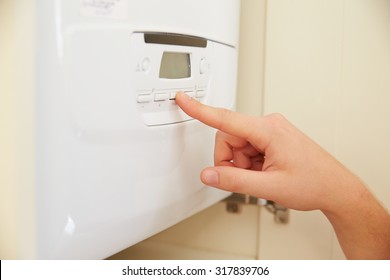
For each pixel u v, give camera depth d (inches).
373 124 22.5
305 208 17.6
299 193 16.9
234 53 21.8
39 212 11.9
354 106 22.7
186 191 17.9
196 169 18.6
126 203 14.3
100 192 13.2
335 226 19.2
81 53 12.1
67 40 11.6
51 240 12.0
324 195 17.2
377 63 22.2
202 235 26.7
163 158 16.0
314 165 16.9
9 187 12.4
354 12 22.3
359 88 22.6
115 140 13.5
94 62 12.5
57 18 11.5
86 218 12.8
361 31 22.3
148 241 27.7
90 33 12.3
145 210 15.3
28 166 11.9
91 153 12.8
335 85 22.9
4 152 12.4
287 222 24.4
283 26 23.6
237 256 25.7
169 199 16.7
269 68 24.1
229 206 25.9
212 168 16.8
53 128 11.7
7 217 12.6
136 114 14.3
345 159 23.1
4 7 11.9
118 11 13.1
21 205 12.2
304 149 16.9
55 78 11.6
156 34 14.9
